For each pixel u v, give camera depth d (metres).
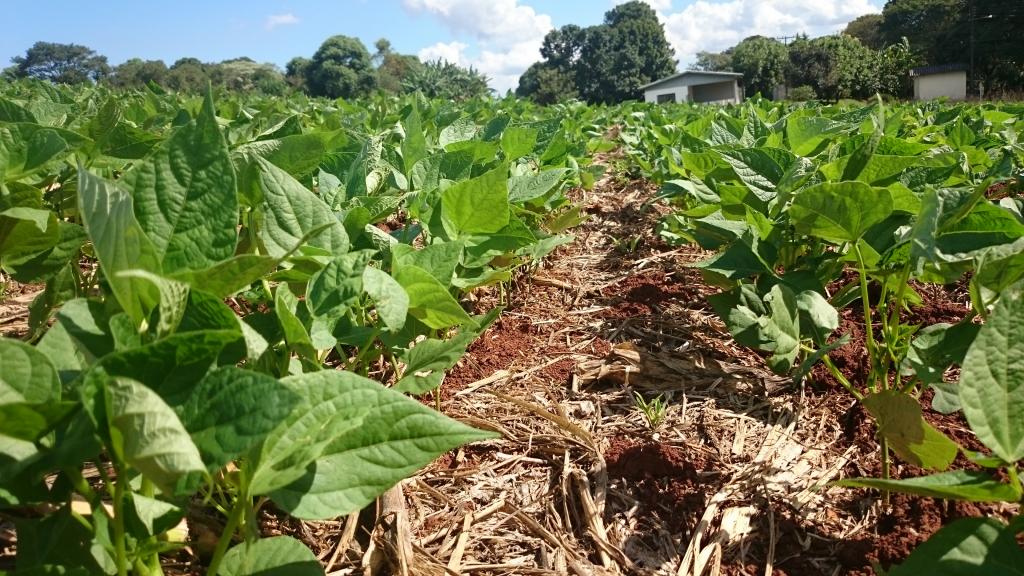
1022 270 1.54
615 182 7.64
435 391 2.35
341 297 1.49
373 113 6.12
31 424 0.94
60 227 1.91
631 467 2.06
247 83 51.94
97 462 1.11
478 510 1.91
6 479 0.93
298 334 1.42
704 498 1.94
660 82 59.84
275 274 1.83
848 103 14.75
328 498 1.17
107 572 1.14
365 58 66.56
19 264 1.89
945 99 10.70
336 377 1.19
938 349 1.79
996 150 4.04
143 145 2.62
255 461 1.12
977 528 1.17
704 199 2.94
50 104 3.28
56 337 1.17
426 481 2.02
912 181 2.46
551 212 4.75
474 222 2.24
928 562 1.16
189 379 0.97
